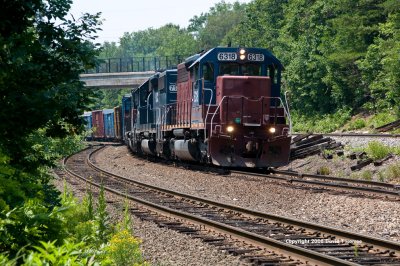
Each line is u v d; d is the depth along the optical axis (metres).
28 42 14.88
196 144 42.44
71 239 11.02
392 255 15.33
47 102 14.61
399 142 41.84
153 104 55.62
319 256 14.54
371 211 22.61
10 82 14.36
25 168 16.05
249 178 35.25
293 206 25.28
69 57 16.25
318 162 42.59
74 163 55.16
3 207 10.05
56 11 15.99
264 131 38.56
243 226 20.16
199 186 33.78
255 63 39.28
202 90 38.78
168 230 19.84
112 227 16.98
